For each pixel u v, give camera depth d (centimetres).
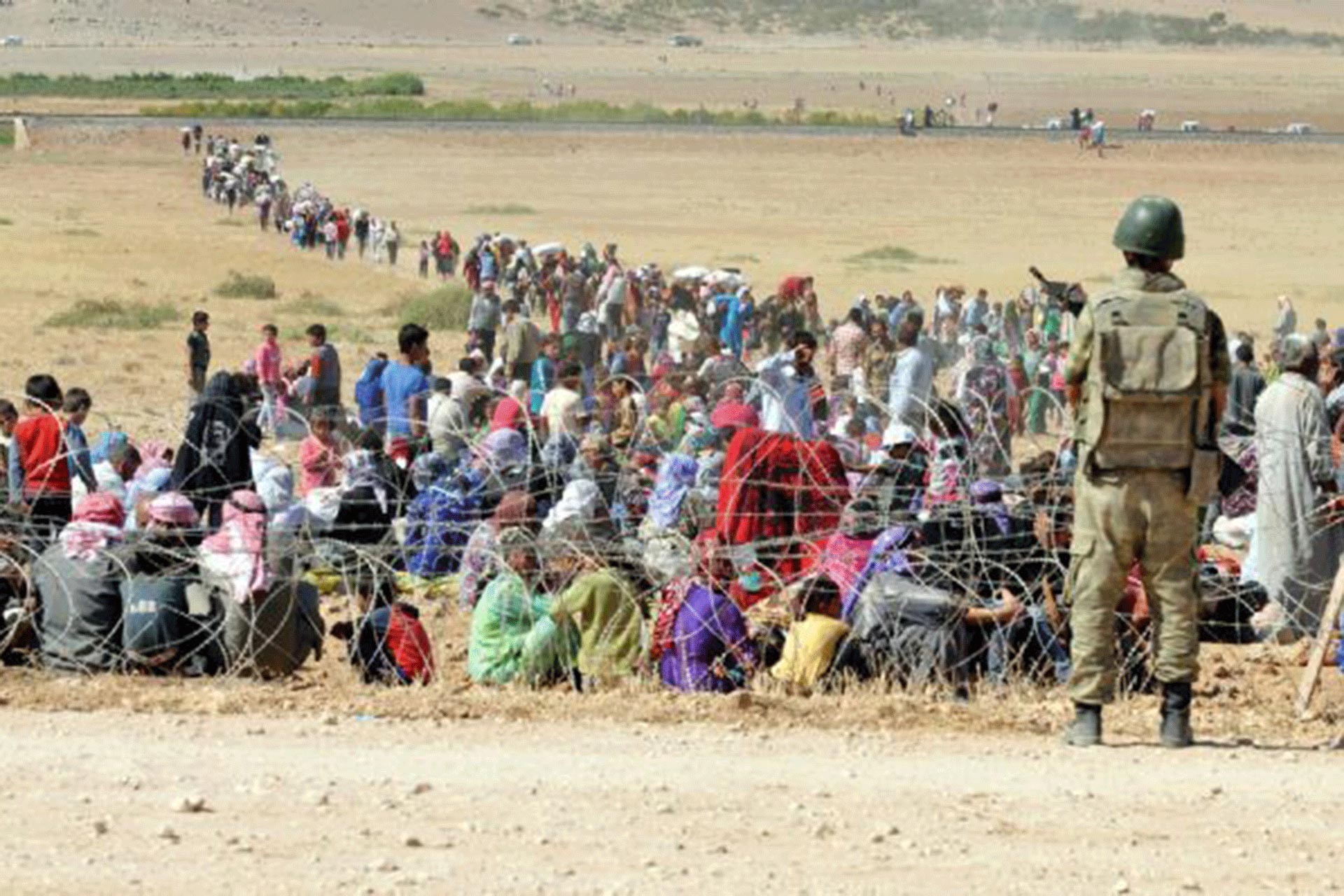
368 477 5781
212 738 3556
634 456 6669
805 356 7244
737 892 2617
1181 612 3600
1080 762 3478
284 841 2825
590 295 18338
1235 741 3722
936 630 4319
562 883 2636
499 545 4762
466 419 7838
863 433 6856
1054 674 4481
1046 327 15288
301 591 4662
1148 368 3481
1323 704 4319
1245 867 2808
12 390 13000
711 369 8062
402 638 4606
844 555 4684
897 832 2934
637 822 2959
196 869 2675
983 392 8500
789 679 4312
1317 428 5269
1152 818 3064
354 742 3534
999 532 4600
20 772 3231
